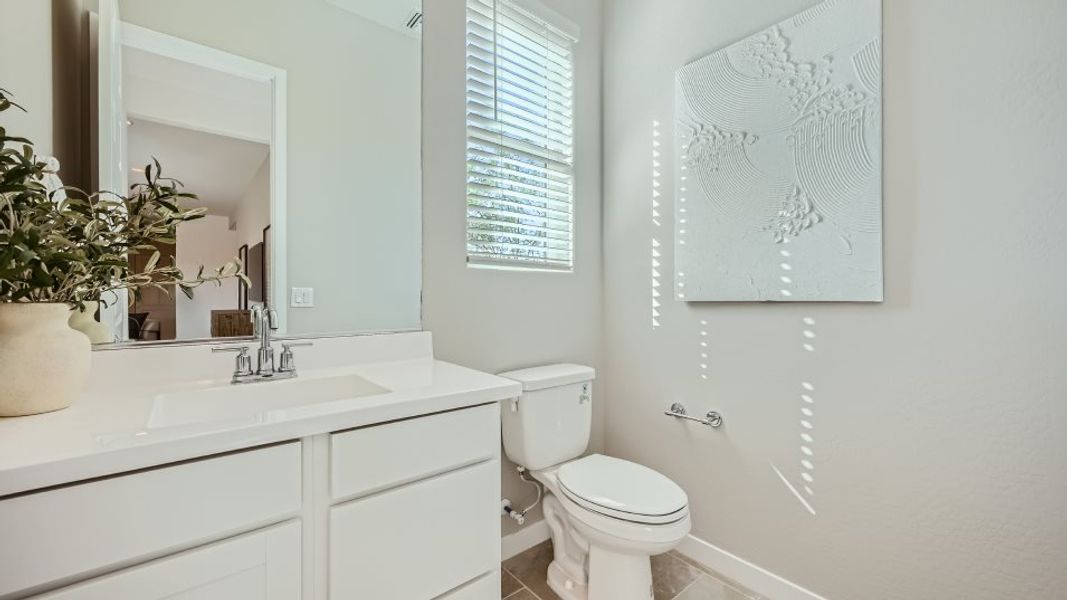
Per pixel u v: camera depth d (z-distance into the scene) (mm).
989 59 1104
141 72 1107
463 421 997
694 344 1768
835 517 1389
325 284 1361
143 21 1112
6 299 748
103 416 783
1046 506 1039
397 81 1503
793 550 1483
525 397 1558
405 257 1514
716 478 1697
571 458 1707
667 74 1854
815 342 1431
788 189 1454
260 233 1256
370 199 1445
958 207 1153
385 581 871
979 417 1130
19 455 578
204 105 1186
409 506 903
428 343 1528
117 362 1036
